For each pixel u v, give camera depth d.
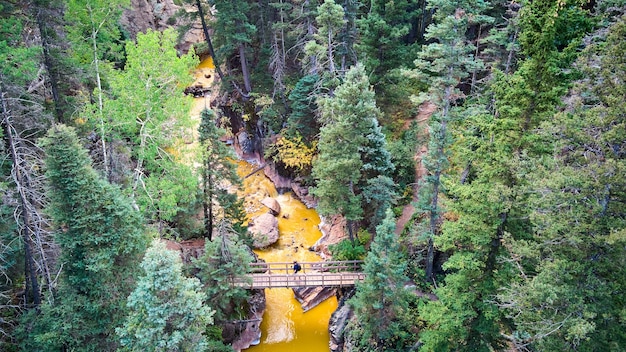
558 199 12.96
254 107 39.59
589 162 13.21
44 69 23.27
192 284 14.25
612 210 12.76
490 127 16.02
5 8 22.66
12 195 18.05
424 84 36.34
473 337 17.72
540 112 15.41
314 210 36.19
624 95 12.29
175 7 56.06
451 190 17.42
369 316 21.61
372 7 32.44
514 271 16.19
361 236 29.66
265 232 32.69
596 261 13.05
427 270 25.25
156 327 13.37
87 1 22.56
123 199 17.05
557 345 13.00
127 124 21.56
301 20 38.59
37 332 16.23
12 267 20.09
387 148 31.33
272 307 28.11
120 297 16.38
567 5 14.33
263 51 38.19
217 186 28.27
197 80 51.31
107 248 15.95
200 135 25.00
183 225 28.16
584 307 12.52
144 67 21.48
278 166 37.94
